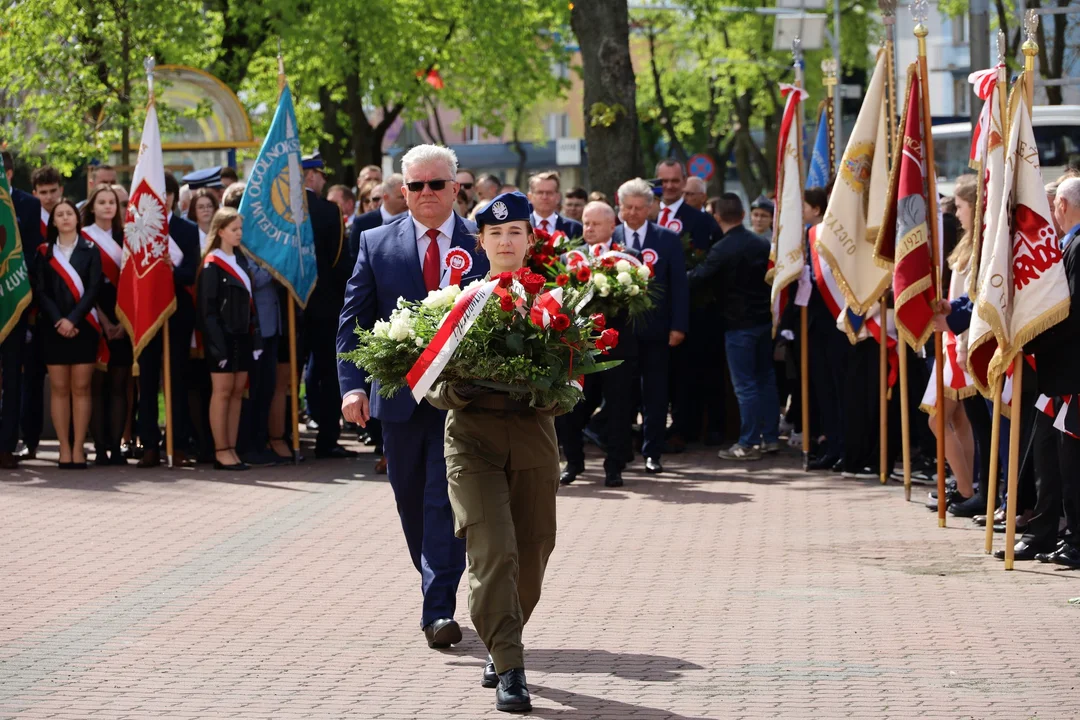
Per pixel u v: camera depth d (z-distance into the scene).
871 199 11.81
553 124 63.56
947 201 13.05
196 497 11.84
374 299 7.29
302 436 16.25
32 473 13.15
